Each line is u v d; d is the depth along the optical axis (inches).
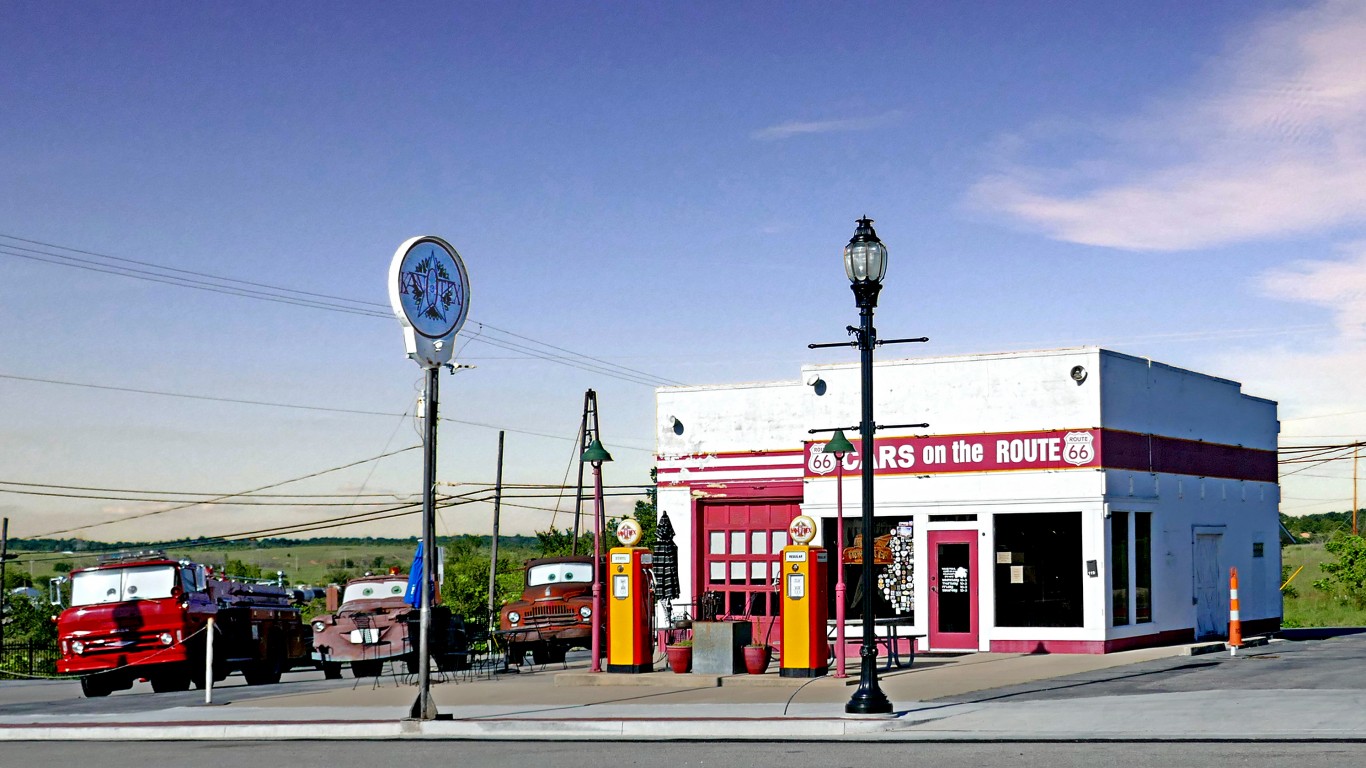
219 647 1066.7
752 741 581.6
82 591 1049.5
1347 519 4424.2
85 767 557.9
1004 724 590.2
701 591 1075.3
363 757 562.6
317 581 5462.6
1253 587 1174.3
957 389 993.5
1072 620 946.1
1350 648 970.7
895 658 894.4
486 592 2689.5
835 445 795.4
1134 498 978.7
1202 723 564.4
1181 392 1066.7
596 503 869.8
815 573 808.3
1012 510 965.2
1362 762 454.9
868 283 644.1
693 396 1094.4
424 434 689.0
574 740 605.3
